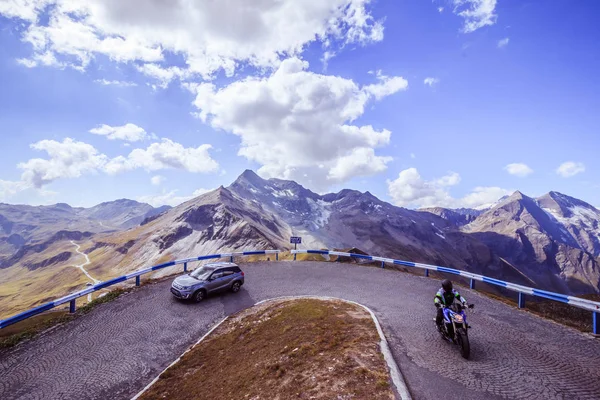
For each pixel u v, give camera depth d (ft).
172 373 39.01
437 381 26.63
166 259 583.99
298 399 23.82
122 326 53.21
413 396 24.30
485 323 43.42
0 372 38.96
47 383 37.09
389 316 45.91
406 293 63.10
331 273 86.84
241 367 34.68
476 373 28.19
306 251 113.39
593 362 31.12
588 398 24.68
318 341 34.35
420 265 83.71
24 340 47.39
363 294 63.10
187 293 64.18
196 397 31.35
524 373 28.40
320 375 26.81
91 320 55.21
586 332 40.32
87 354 43.86
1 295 645.10
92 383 37.45
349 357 29.43
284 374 28.71
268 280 81.41
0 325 45.91
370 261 106.11
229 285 70.85
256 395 26.48
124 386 37.14
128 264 622.54
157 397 33.81
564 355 32.71
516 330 40.57
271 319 49.55
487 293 64.13
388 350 31.19
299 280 79.97
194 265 451.94
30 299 544.62
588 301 41.04
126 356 43.78
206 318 57.62
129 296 68.08
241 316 57.06
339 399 22.91
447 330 33.78
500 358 31.48
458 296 33.65
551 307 64.23
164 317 57.36
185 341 49.01
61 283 608.19
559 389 25.88
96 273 616.80
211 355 42.47
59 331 50.70
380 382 24.47
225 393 29.40
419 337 36.76
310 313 47.65
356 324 39.88
